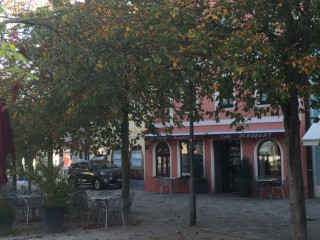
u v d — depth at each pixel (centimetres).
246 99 884
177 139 2091
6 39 773
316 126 1591
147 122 1312
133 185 2598
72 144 1423
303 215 817
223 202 1641
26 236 1016
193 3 973
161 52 976
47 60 1011
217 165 2020
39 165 1134
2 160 731
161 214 1362
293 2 909
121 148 1296
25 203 1306
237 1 934
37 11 977
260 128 1812
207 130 1998
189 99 1155
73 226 1153
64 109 996
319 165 1672
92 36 966
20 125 1318
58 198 1069
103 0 988
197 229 1080
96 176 2503
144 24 1016
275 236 969
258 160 1844
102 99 952
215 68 855
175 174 2138
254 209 1430
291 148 830
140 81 1009
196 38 859
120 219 1223
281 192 1741
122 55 977
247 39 816
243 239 946
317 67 841
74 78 915
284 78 836
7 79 1038
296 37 905
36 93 1073
